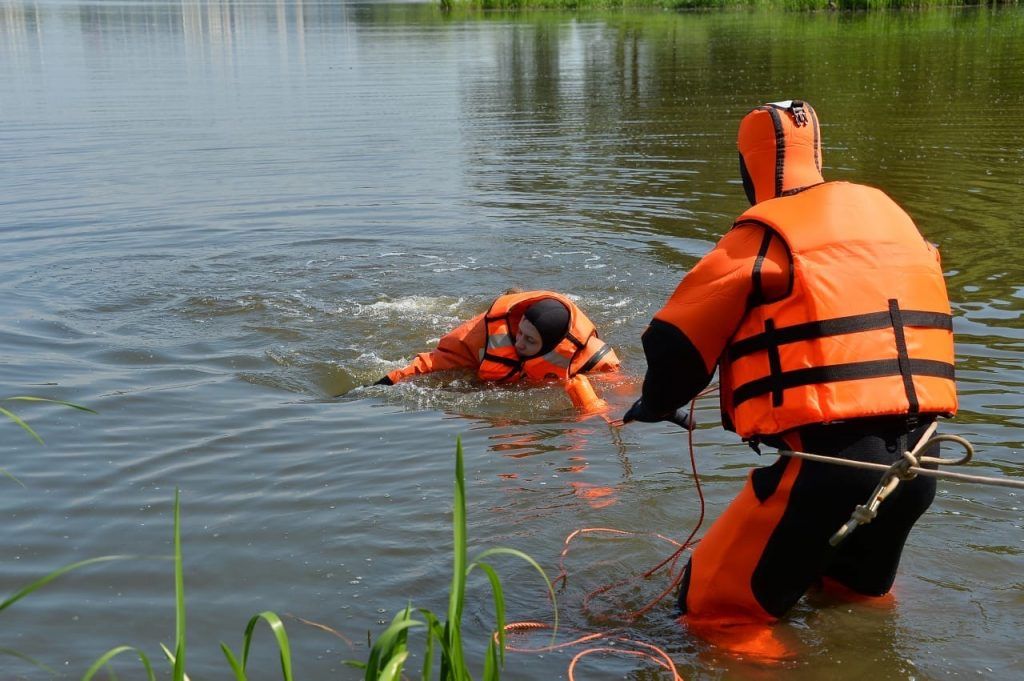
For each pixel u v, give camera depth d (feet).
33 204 33.04
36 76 68.28
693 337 10.31
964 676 10.11
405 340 21.42
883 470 9.59
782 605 10.59
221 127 47.29
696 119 47.75
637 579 12.04
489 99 56.34
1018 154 37.65
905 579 11.80
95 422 16.84
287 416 17.30
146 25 125.39
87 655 10.66
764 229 10.24
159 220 31.12
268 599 11.67
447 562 12.42
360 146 42.57
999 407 16.35
